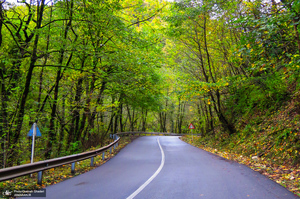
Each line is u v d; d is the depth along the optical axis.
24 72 12.95
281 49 6.62
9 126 10.48
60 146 15.32
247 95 15.09
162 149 17.44
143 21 13.78
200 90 14.48
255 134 12.70
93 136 19.30
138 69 14.98
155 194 5.15
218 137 19.05
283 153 8.59
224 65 17.64
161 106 30.02
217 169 8.35
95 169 9.18
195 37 17.86
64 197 5.04
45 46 12.57
